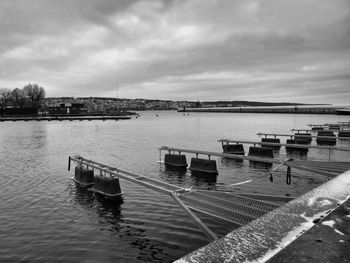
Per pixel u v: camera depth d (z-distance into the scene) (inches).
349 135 2023.9
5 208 581.9
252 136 2347.4
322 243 121.0
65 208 578.9
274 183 784.3
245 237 125.6
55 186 751.1
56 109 7682.1
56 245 420.8
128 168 1020.5
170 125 3996.1
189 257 107.7
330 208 160.4
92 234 457.1
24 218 527.2
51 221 511.8
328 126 2812.5
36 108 7327.8
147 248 409.4
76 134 2605.8
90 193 678.5
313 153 1402.6
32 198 647.8
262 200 502.3
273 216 150.2
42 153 1412.4
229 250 113.4
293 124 4119.1
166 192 505.7
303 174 884.0
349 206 163.0
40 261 376.2
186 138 2186.3
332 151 1451.8
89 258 383.2
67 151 1489.9
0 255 391.9
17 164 1095.0
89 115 7539.4
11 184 778.8
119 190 644.1
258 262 105.0
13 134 2640.3
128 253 396.2
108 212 553.0
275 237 125.4
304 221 142.7
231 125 3946.9
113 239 438.6
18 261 376.5
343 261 108.0
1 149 1577.3
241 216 418.9
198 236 441.7
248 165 1045.8
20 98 7760.8
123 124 4345.5
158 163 1106.7
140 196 645.9
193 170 949.2
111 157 1280.8
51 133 2741.1
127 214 540.4
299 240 123.1
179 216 523.8
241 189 728.3
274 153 1412.4
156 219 512.7
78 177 776.9
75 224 497.0
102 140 2068.2
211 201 476.1
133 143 1859.0
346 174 240.5
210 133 2642.7
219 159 1178.0
